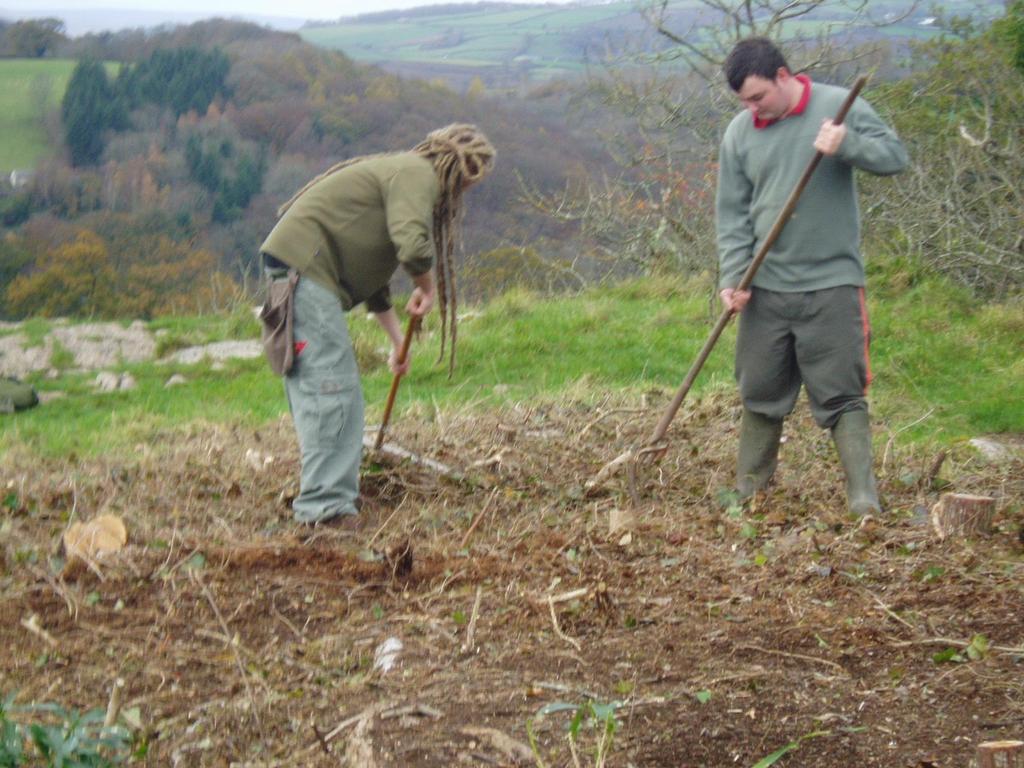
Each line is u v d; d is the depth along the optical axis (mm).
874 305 11586
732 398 7988
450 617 4164
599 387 8914
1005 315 10852
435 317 12242
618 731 3275
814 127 5141
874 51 12820
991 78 14797
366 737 3262
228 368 11992
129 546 4723
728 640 3893
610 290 13758
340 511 5105
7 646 3889
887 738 3199
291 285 4973
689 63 12617
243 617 4164
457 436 6793
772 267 5316
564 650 3869
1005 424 8016
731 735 3246
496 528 5254
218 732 3357
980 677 3527
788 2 11852
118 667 3770
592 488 5812
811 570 4504
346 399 5074
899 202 14164
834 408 5410
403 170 4977
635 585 4449
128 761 3191
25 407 10891
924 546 4758
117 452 7020
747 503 5578
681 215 14953
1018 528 4945
